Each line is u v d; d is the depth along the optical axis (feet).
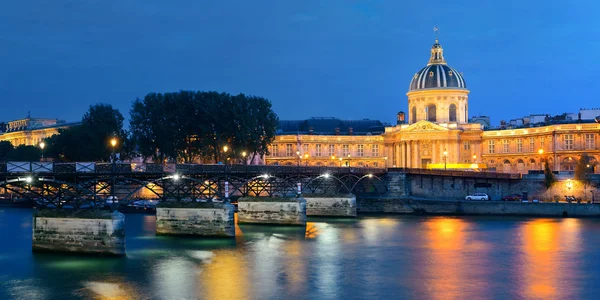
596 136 398.42
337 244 200.95
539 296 138.62
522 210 287.69
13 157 430.20
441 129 451.12
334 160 485.97
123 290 140.46
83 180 169.07
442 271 162.20
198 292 140.05
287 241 204.95
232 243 198.90
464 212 296.10
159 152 357.61
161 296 136.46
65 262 163.32
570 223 255.09
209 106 344.28
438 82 473.67
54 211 171.22
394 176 315.78
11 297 134.41
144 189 342.03
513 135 440.45
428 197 322.34
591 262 172.55
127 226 236.84
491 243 203.82
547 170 320.70
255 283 148.56
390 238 213.87
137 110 352.90
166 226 211.20
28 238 203.41
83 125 345.51
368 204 308.81
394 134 479.41
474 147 458.91
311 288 144.66
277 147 488.02
